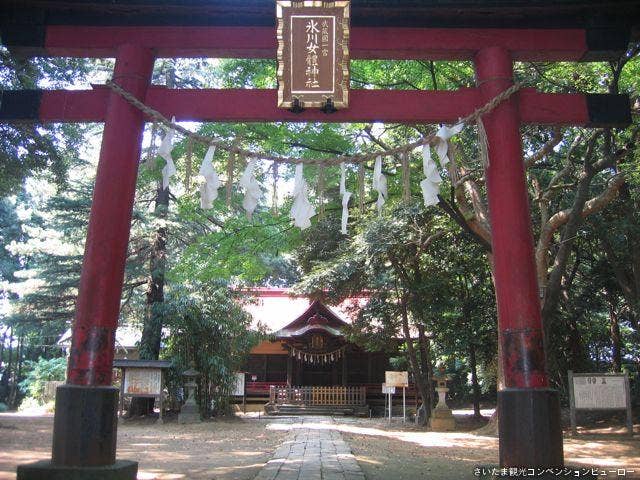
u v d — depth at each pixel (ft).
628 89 43.98
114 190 19.81
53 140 49.49
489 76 21.09
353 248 59.62
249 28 21.80
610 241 51.34
